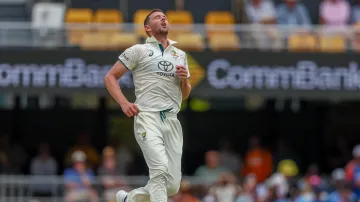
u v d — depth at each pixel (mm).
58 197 61531
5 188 61406
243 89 65688
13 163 70562
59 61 65250
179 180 34438
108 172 64125
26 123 75312
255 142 69250
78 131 75375
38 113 75375
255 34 66500
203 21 74062
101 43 65688
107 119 75375
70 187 61406
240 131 76375
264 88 65875
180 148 34500
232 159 68875
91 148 70250
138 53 34188
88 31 66125
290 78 66000
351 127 75938
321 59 66000
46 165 67562
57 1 76062
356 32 66688
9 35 65375
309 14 74062
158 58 34219
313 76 66000
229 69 65688
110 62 65312
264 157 68312
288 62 66062
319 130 76125
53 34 65688
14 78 65000
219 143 75875
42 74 65188
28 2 76125
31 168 68062
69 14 70750
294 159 70375
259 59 65875
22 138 75062
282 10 71875
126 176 64625
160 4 74125
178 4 74188
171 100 34344
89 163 69688
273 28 66688
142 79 34281
